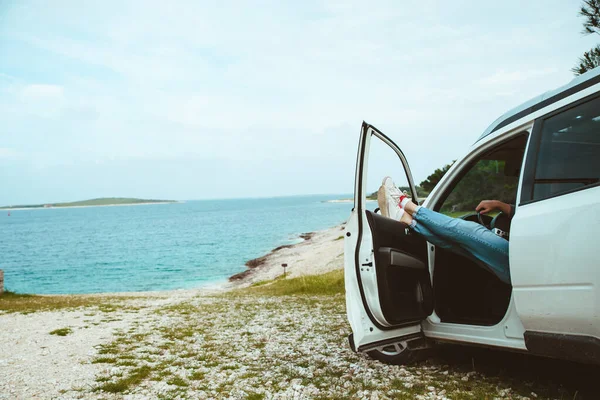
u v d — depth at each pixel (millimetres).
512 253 3090
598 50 6188
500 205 3963
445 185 4121
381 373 4152
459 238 3674
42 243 99062
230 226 131625
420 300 4004
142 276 45938
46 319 9570
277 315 9031
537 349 3035
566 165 2953
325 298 12250
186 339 6691
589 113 2896
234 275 41906
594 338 2709
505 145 3844
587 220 2693
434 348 4750
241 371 4652
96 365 5133
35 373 4875
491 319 3842
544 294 2902
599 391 3252
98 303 13992
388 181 4305
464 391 3494
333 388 3846
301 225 122750
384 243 3986
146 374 4676
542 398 3238
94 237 111062
